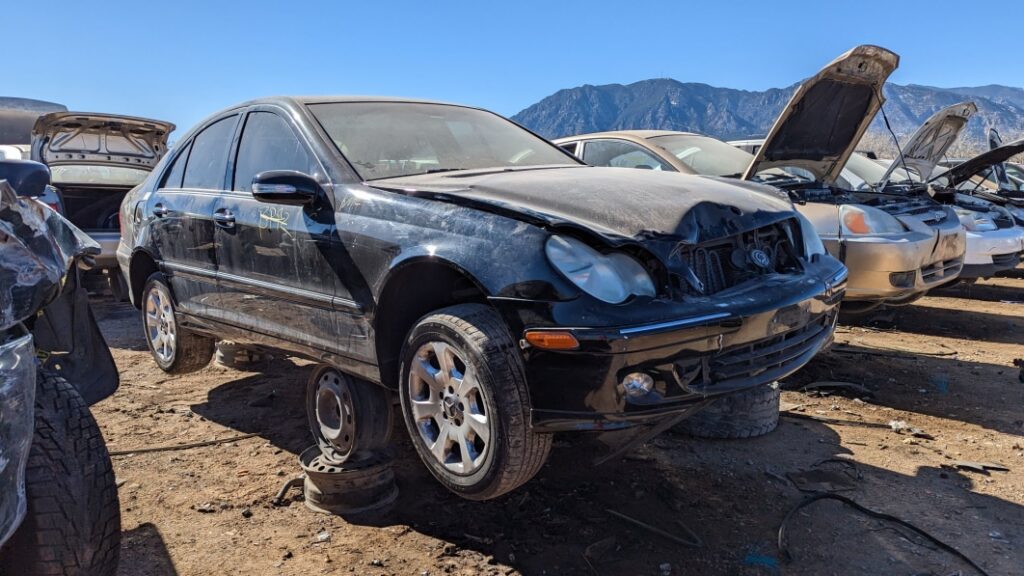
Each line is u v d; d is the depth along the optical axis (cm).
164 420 452
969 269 798
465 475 280
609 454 298
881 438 410
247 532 313
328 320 336
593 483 350
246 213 382
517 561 286
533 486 348
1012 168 1305
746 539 299
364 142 370
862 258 563
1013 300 909
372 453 338
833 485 346
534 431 266
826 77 529
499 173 355
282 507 336
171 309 473
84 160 847
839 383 496
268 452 401
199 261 425
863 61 532
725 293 287
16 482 199
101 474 237
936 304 873
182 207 438
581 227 265
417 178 344
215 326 424
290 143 377
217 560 290
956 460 378
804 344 322
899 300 590
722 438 402
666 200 297
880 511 322
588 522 314
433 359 295
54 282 217
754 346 292
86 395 280
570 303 255
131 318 772
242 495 348
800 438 409
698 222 289
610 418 259
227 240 396
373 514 327
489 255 272
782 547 290
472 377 271
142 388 516
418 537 306
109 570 243
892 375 534
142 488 355
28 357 207
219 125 445
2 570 226
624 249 270
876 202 627
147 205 482
